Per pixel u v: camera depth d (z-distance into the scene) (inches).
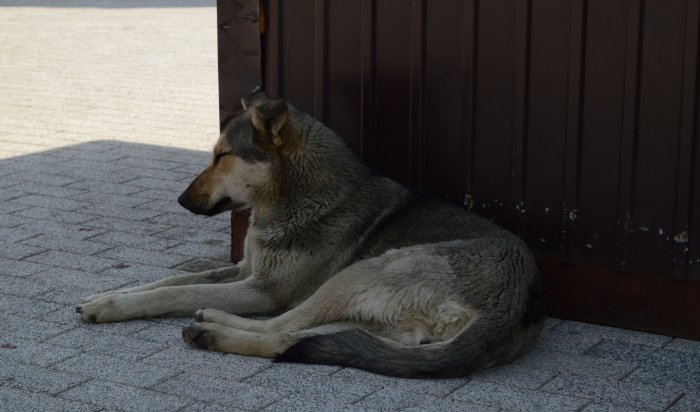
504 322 188.9
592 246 218.7
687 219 206.4
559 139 218.2
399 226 217.6
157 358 195.9
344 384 184.9
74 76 523.8
